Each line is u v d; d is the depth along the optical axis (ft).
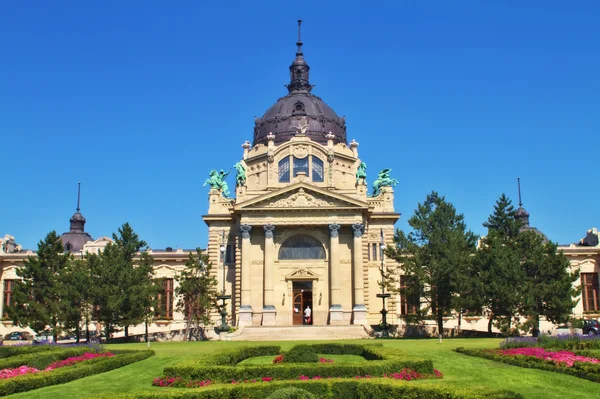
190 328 236.22
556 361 119.85
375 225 289.94
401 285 249.14
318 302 262.26
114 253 242.78
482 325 301.43
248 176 298.56
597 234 341.82
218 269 284.82
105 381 114.73
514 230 264.93
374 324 271.28
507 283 219.61
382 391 90.63
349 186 298.97
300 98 313.94
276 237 266.57
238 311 260.21
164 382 104.01
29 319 242.58
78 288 229.45
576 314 321.52
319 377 103.65
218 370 103.76
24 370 121.60
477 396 81.71
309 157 286.87
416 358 114.93
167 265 325.42
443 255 228.84
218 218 288.51
